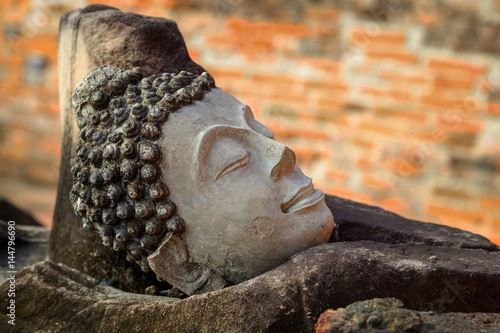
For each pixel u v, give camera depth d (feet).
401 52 12.41
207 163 4.73
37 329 4.93
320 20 12.93
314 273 4.41
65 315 4.93
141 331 4.59
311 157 13.37
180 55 6.22
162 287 5.54
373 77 12.69
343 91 12.94
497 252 5.28
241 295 4.45
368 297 4.39
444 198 12.34
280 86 13.38
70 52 6.19
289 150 4.89
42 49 15.48
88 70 5.97
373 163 12.81
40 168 15.98
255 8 13.30
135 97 4.92
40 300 5.09
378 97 12.68
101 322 4.75
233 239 4.73
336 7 12.76
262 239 4.73
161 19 6.34
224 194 4.70
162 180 4.71
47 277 5.38
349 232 5.89
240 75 13.64
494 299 4.53
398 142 12.59
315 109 13.17
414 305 4.45
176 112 4.84
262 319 4.34
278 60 13.33
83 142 4.96
